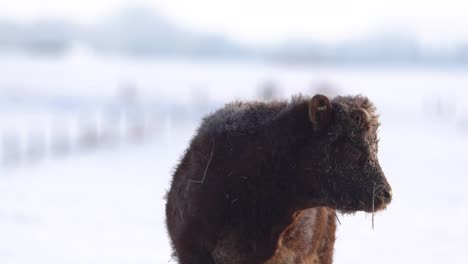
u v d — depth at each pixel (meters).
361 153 24.98
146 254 46.78
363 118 25.02
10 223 55.84
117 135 136.12
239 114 27.16
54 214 60.69
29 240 49.78
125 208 65.06
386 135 150.25
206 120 28.31
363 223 61.69
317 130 25.28
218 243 25.80
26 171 91.25
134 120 157.75
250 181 25.64
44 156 108.62
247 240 25.62
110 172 91.94
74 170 93.44
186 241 26.31
